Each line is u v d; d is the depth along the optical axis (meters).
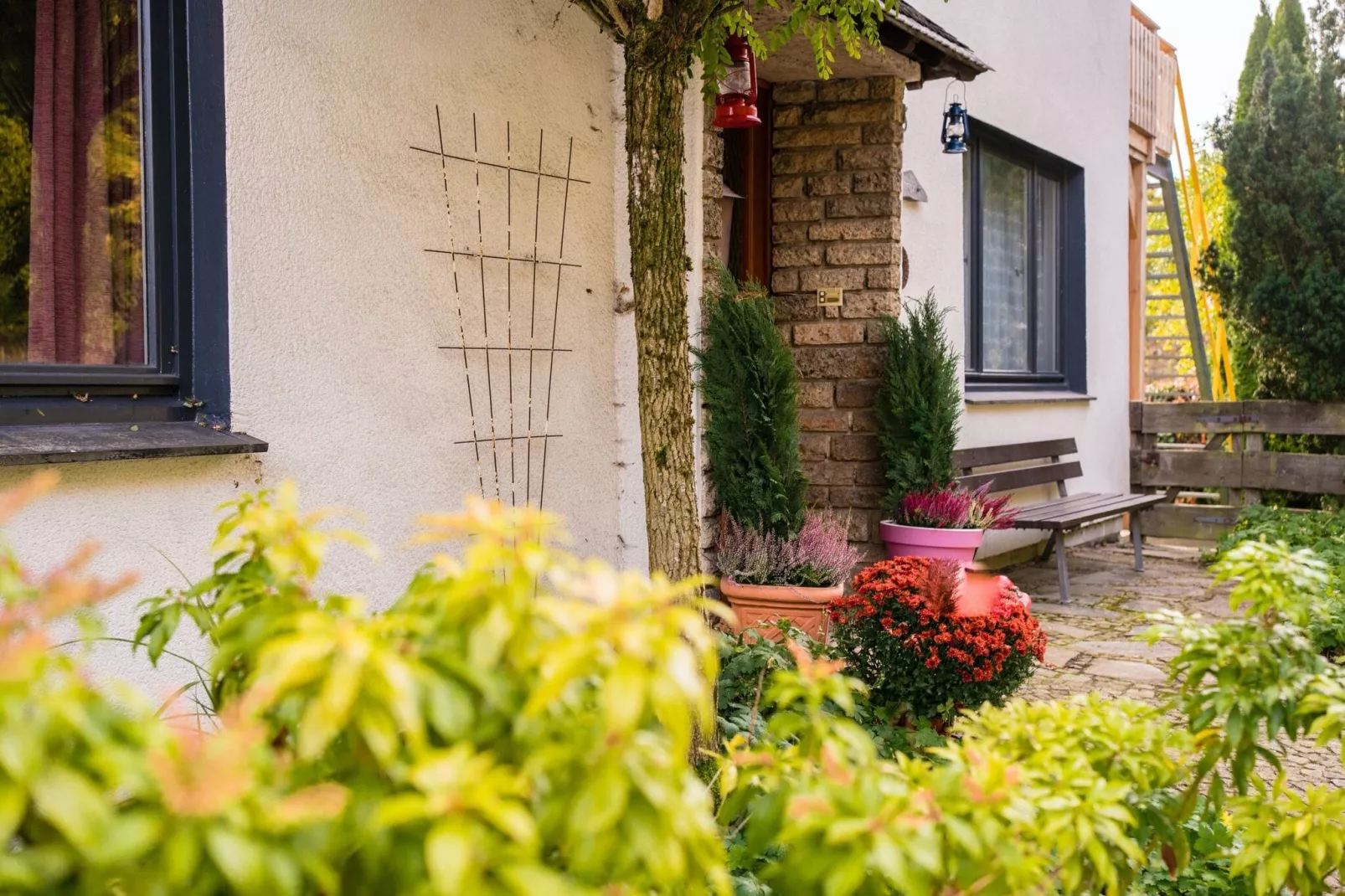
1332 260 9.74
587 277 4.40
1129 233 11.77
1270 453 9.87
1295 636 2.12
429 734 1.16
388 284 3.56
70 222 2.86
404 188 3.62
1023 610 4.00
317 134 3.32
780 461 5.13
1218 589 7.81
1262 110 10.08
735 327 5.12
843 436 6.20
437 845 0.93
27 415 2.70
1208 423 10.28
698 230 5.08
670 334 3.01
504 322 4.02
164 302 3.00
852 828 1.25
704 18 2.93
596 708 1.23
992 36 8.01
